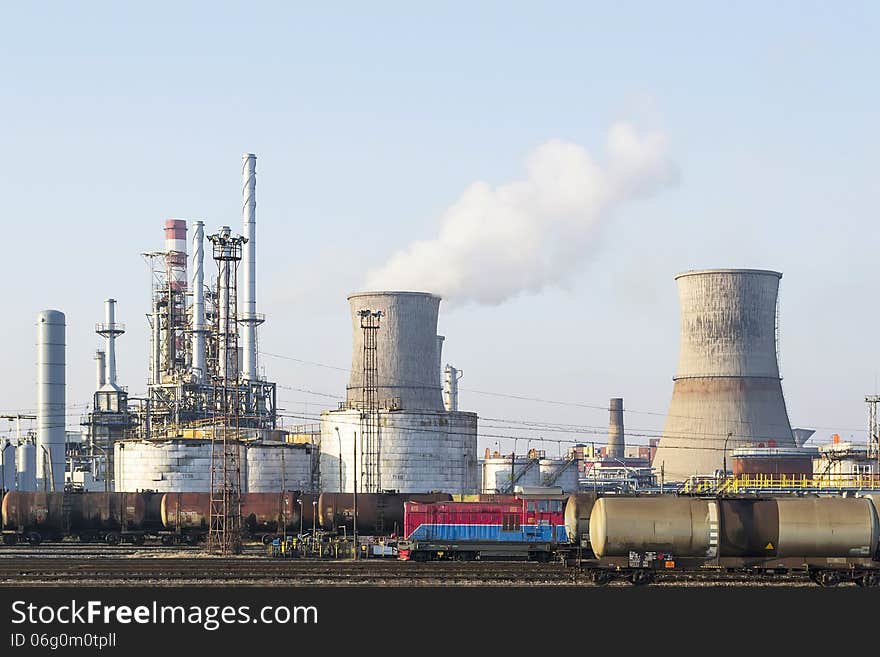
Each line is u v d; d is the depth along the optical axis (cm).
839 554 14212
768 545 14138
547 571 16225
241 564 17550
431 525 18525
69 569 16225
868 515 14200
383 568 16612
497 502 18775
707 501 14338
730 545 14112
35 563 17700
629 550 14188
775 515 14188
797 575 14800
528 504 18625
